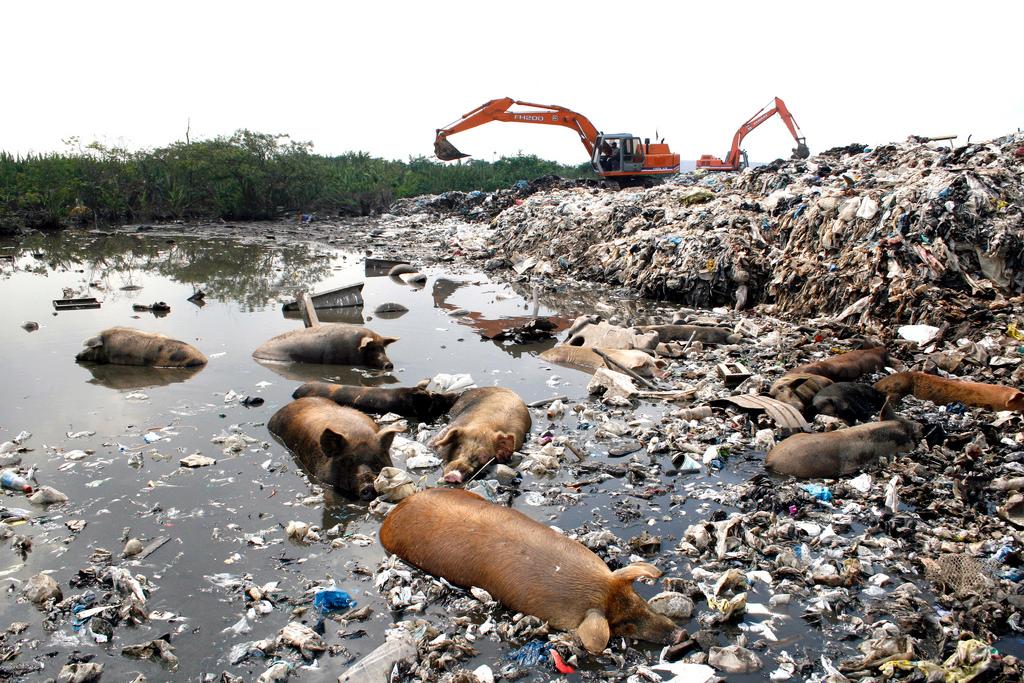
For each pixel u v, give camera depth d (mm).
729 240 15734
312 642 4309
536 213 24844
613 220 20594
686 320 13266
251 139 36188
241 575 5016
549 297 16375
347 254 23969
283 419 7496
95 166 32906
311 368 10219
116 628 4469
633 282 17047
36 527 5586
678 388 9219
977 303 11320
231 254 23438
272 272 19719
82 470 6598
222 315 13789
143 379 9492
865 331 11742
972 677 3910
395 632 4391
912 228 12859
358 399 8273
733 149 36500
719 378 9570
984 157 14469
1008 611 4531
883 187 15227
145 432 7566
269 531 5605
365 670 4031
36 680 4020
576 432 7766
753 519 5750
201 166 34344
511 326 13242
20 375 9602
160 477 6484
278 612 4629
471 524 4930
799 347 10992
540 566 4562
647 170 31562
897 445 6812
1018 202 12828
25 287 16500
